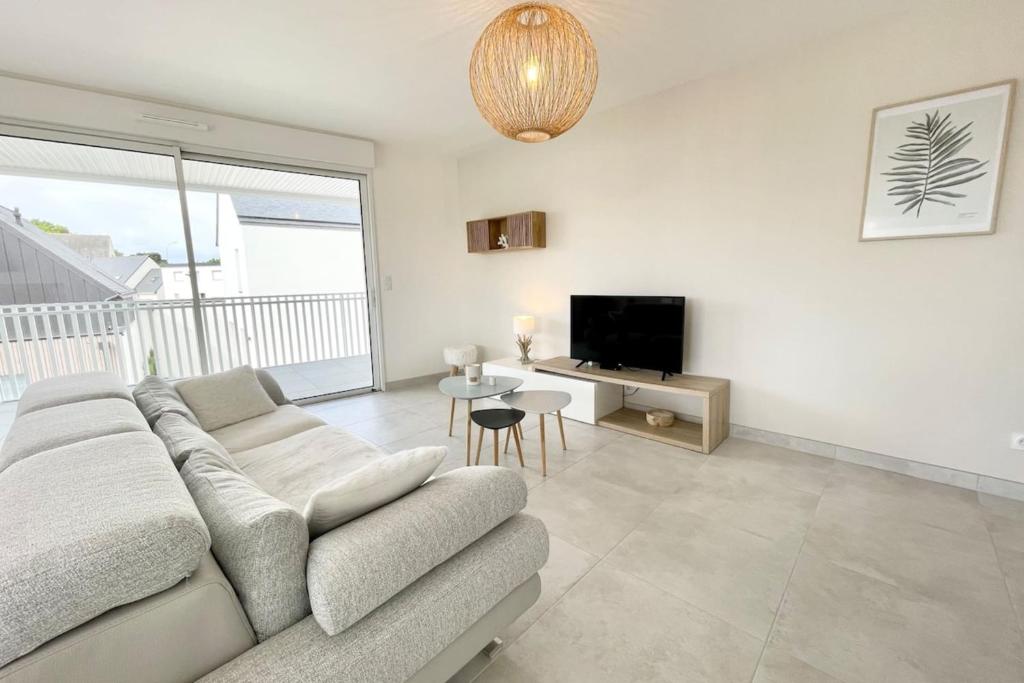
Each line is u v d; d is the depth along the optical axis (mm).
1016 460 2227
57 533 771
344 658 886
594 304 3594
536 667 1361
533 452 3002
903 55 2301
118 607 775
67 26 2240
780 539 1977
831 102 2535
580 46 1727
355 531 1015
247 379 2748
